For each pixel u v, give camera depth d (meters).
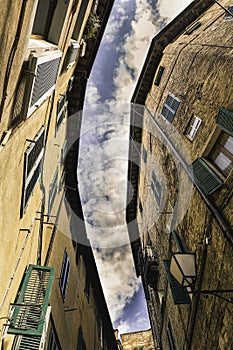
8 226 4.59
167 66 12.77
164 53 13.69
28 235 6.25
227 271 5.29
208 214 6.41
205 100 7.99
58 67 6.34
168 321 9.84
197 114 8.37
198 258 6.80
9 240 4.73
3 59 2.96
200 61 8.98
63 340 8.30
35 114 5.54
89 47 11.90
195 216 7.28
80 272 13.34
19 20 3.17
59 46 6.21
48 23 5.81
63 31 6.09
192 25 12.97
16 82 3.61
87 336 11.91
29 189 5.86
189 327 7.20
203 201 6.73
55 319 7.82
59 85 8.43
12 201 4.70
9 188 4.39
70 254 12.00
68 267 11.05
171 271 6.80
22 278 6.03
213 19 10.65
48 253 8.69
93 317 14.26
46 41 5.78
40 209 7.77
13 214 4.87
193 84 9.19
